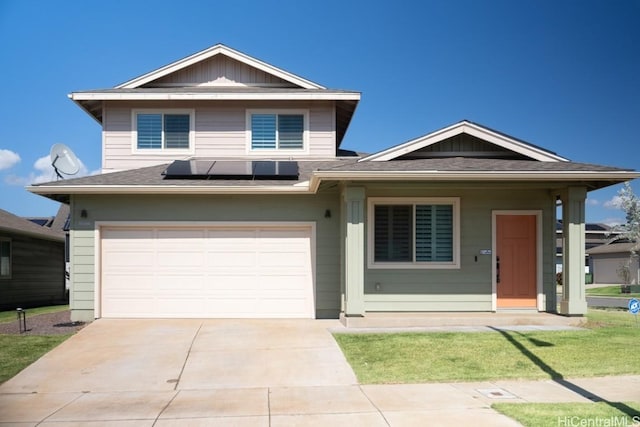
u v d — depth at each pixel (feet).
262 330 36.65
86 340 33.99
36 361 29.43
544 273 42.11
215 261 42.09
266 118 50.34
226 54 52.65
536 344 31.78
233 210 42.22
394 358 29.19
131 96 48.37
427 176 36.22
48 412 21.57
